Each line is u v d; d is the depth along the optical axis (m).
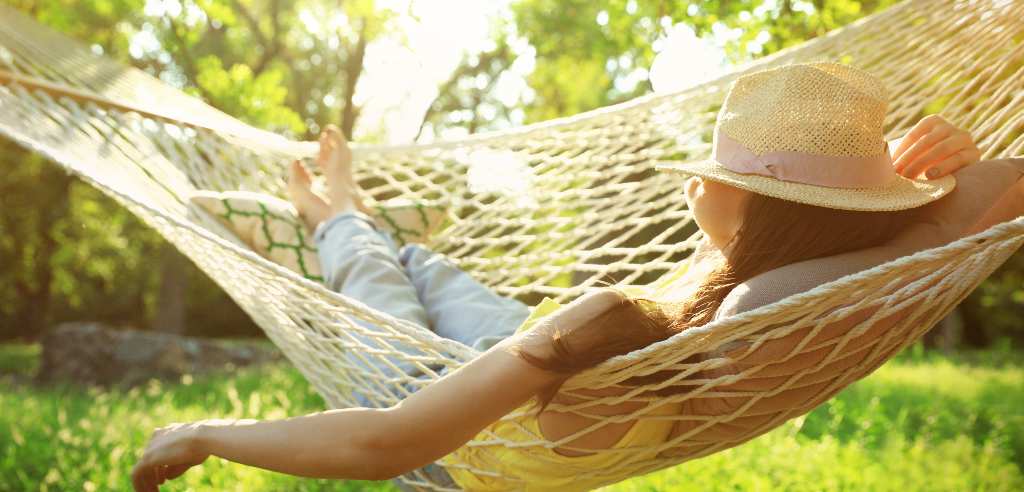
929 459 4.40
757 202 1.46
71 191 18.38
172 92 3.60
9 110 2.89
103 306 22.88
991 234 1.29
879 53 2.73
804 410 1.62
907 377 8.14
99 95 3.28
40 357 9.46
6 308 20.58
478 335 2.16
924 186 1.52
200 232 1.97
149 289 22.64
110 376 9.27
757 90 1.53
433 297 2.31
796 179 1.44
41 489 3.78
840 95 1.46
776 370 1.48
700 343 1.40
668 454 1.66
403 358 1.75
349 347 1.88
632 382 1.50
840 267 1.43
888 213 1.46
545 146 3.27
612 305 1.45
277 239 2.69
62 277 20.78
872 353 1.53
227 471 3.86
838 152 1.44
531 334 1.42
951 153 1.61
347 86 13.65
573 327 1.42
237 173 3.20
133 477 1.53
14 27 3.70
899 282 1.44
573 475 1.65
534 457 1.63
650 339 1.45
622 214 3.06
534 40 11.41
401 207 3.05
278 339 2.34
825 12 4.89
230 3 14.38
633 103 3.16
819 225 1.43
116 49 12.94
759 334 1.45
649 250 2.88
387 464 1.41
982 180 1.56
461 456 1.74
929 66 2.62
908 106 2.60
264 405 5.77
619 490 3.57
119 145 3.00
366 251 2.36
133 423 5.04
